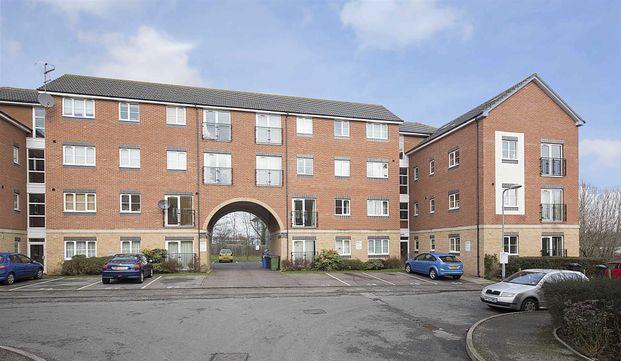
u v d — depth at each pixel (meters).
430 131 34.16
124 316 11.01
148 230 24.39
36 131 25.19
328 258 25.86
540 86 25.06
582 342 7.59
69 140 23.72
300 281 20.22
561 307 8.30
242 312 11.71
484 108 23.78
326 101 30.84
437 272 21.52
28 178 24.92
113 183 24.16
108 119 24.39
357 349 7.96
